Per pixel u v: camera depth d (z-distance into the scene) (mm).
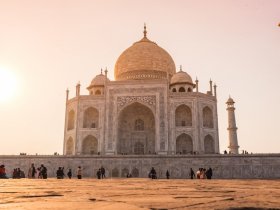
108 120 75625
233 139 76562
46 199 6934
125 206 5504
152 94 76000
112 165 56000
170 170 54531
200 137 72312
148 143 79812
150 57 89688
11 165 57188
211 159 54031
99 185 15555
